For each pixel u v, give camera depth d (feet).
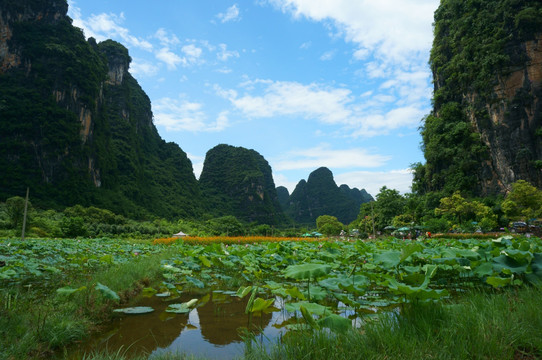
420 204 173.88
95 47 359.46
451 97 199.00
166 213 359.66
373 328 8.27
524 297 10.44
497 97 164.25
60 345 9.14
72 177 260.21
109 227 164.96
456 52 193.98
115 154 345.31
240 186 533.14
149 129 466.70
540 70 154.51
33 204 223.10
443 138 193.36
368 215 190.19
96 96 304.50
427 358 6.55
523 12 156.04
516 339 7.18
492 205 147.54
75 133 271.90
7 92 255.70
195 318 12.08
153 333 10.38
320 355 6.77
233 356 8.30
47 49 273.95
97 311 11.93
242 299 15.43
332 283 11.56
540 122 152.76
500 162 162.91
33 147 246.88
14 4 274.16
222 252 25.13
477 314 8.57
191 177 478.18
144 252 41.88
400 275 14.43
